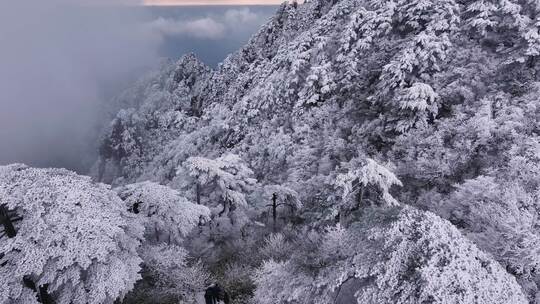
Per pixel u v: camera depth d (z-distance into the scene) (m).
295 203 21.83
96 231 9.69
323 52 40.88
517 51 27.28
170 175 58.81
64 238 9.45
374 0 42.00
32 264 8.94
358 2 46.53
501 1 30.03
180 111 99.62
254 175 37.22
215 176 20.02
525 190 13.51
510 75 27.00
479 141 21.23
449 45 29.20
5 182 9.95
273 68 53.41
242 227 21.73
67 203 9.96
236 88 66.12
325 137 33.44
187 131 77.94
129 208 14.22
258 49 84.94
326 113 36.19
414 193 21.52
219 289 13.46
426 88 25.05
